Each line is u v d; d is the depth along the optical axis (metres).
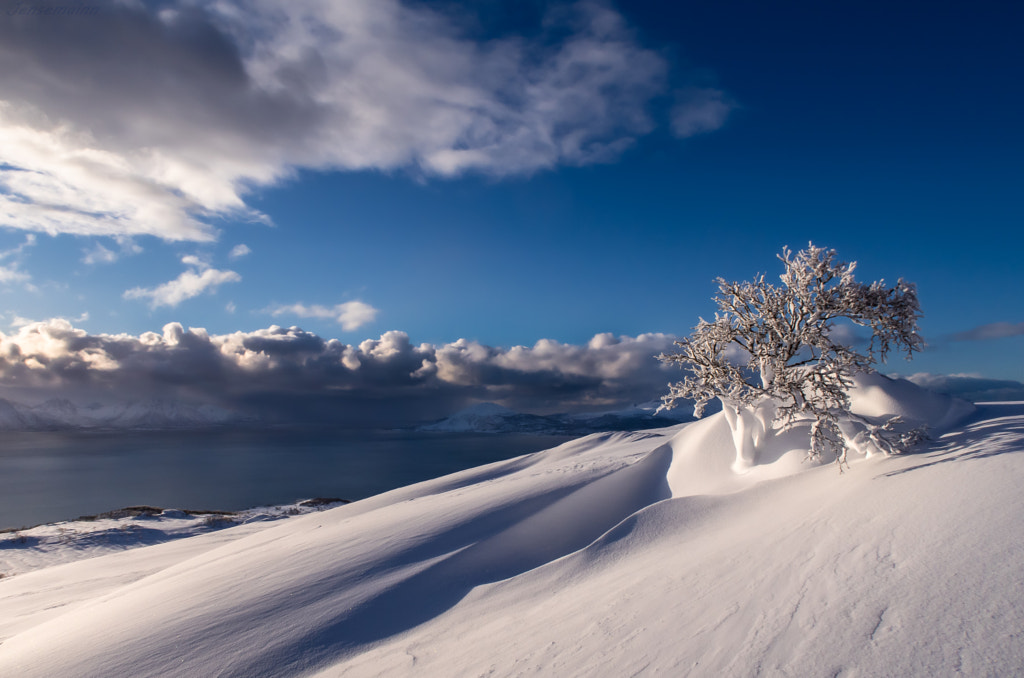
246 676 8.66
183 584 14.73
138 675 9.16
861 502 8.48
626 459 23.53
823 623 4.53
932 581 4.70
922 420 14.98
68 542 42.69
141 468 187.38
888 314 14.04
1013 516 5.68
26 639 13.39
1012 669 3.19
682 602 6.30
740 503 12.41
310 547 15.96
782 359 15.44
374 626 10.05
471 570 13.01
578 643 5.99
